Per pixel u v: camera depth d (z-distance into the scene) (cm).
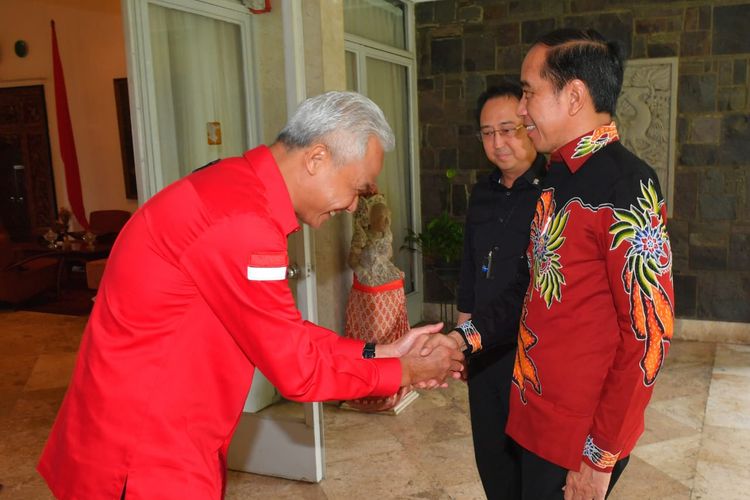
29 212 854
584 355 139
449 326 548
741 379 400
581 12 475
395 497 274
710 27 445
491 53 506
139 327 125
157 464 126
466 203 531
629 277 126
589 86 135
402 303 374
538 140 145
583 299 138
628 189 128
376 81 487
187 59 310
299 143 129
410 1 515
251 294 123
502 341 182
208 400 131
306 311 278
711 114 454
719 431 329
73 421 130
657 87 462
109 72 778
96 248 653
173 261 123
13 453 328
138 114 288
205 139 318
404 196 537
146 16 287
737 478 283
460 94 519
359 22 462
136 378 125
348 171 130
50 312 619
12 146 841
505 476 204
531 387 149
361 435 340
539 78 139
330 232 371
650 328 126
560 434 143
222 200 124
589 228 133
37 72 813
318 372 131
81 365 131
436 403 380
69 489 130
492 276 203
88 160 808
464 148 524
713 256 468
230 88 311
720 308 471
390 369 148
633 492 273
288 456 290
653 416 349
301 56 271
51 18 792
